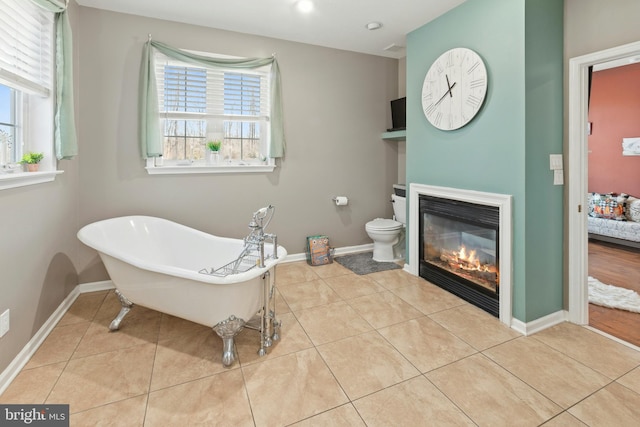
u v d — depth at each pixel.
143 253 2.79
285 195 3.75
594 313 2.58
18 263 1.86
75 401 1.61
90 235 2.36
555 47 2.30
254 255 2.30
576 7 2.24
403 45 3.75
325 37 3.51
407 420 1.50
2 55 1.84
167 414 1.53
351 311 2.60
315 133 3.85
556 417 1.50
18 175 1.79
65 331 2.28
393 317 2.49
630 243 4.53
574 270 2.38
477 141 2.57
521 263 2.27
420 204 3.25
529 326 2.27
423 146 3.16
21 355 1.87
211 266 2.72
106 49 2.91
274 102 3.50
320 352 2.04
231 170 3.43
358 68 4.02
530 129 2.21
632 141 4.97
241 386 1.73
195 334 2.27
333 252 4.03
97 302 2.77
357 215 4.21
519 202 2.26
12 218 1.80
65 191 2.61
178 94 3.21
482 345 2.10
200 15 3.00
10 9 1.88
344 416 1.52
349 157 4.07
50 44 2.27
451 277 2.93
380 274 3.44
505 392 1.67
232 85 3.42
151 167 3.09
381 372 1.83
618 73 5.07
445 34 2.86
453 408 1.56
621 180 5.11
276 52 3.55
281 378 1.79
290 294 2.93
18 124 2.21
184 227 2.87
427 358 1.96
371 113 4.16
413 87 3.26
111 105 2.96
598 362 1.91
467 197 2.65
